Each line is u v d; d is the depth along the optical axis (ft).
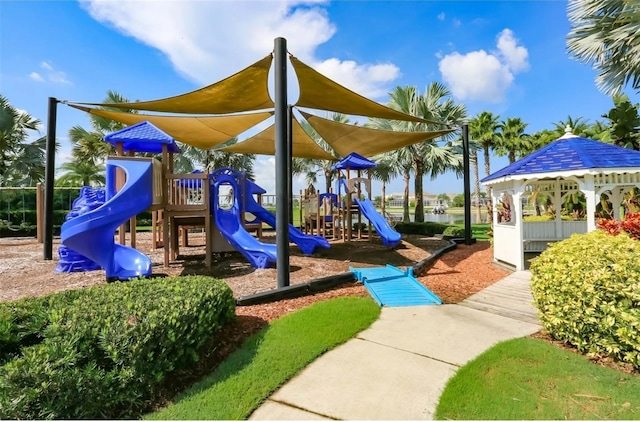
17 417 6.17
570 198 37.40
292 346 9.91
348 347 10.06
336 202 43.01
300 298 15.20
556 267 10.19
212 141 38.99
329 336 10.61
